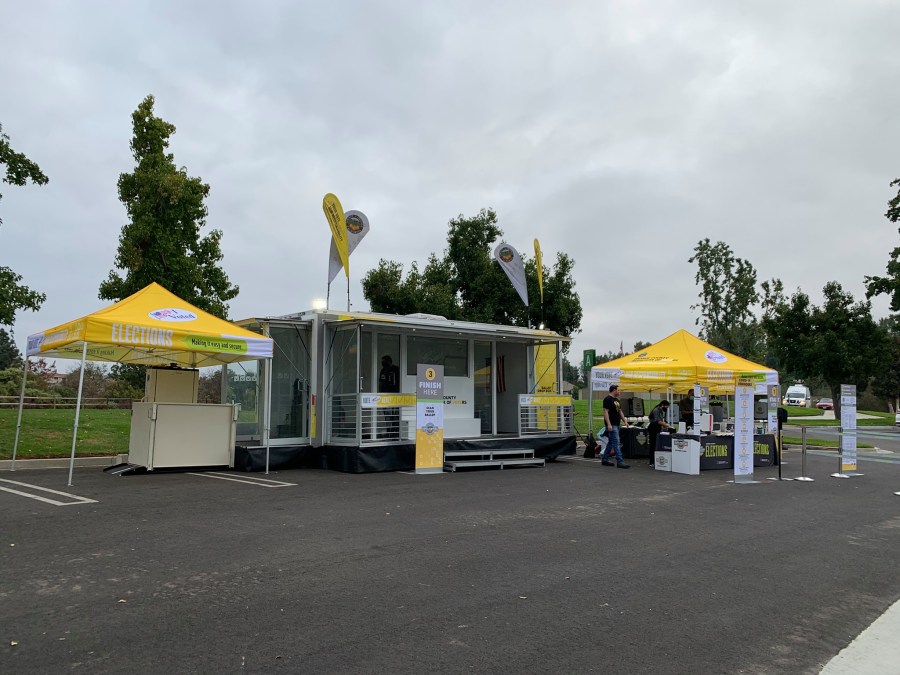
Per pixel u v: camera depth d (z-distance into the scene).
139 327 10.34
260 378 13.22
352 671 3.68
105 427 17.48
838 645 4.40
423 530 7.34
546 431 15.98
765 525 8.26
